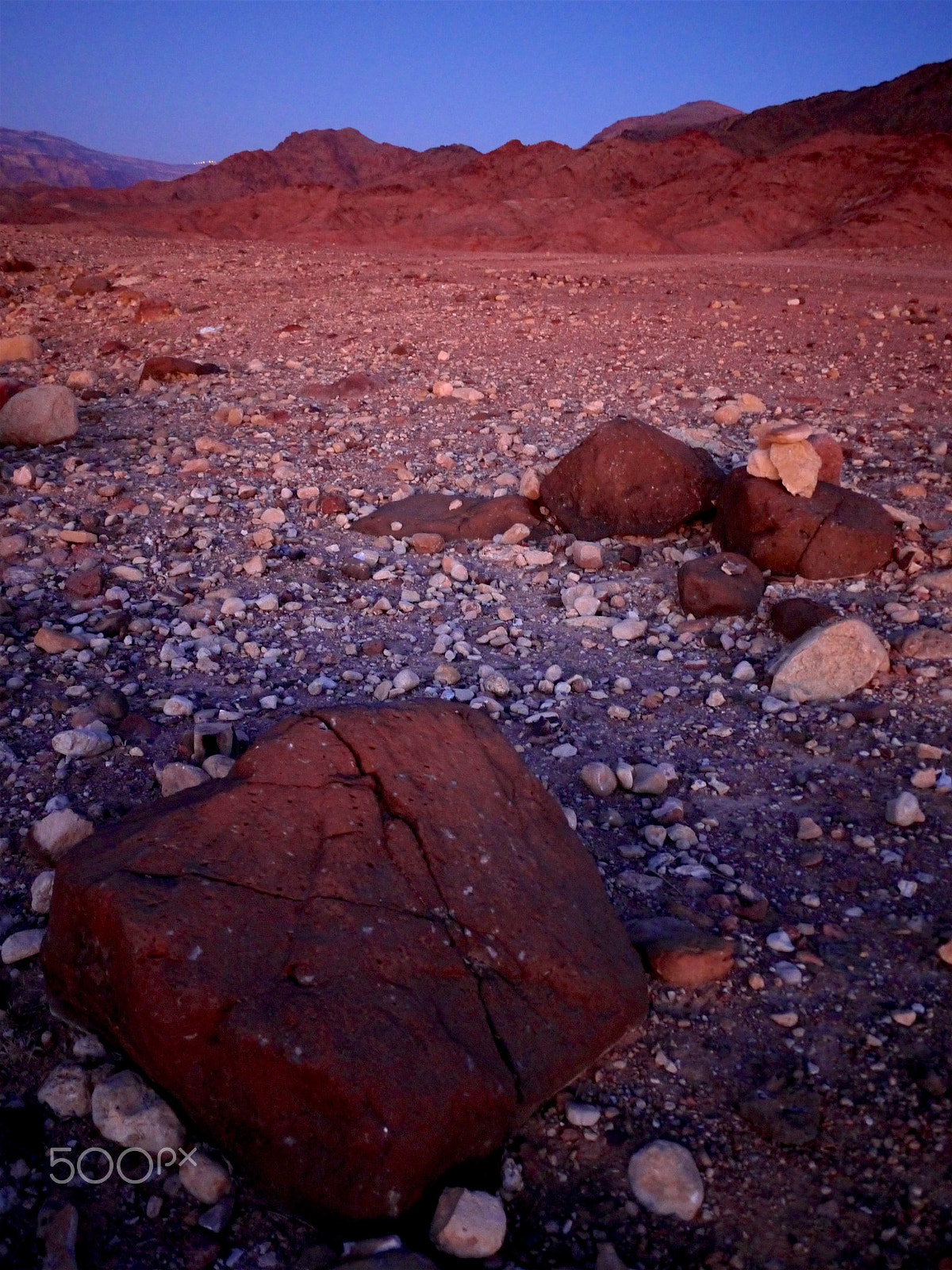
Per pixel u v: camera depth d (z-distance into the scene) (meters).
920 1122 2.78
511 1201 2.63
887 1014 3.10
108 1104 2.72
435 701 3.49
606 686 5.03
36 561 6.22
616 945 3.08
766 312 14.96
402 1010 2.60
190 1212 2.58
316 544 6.71
